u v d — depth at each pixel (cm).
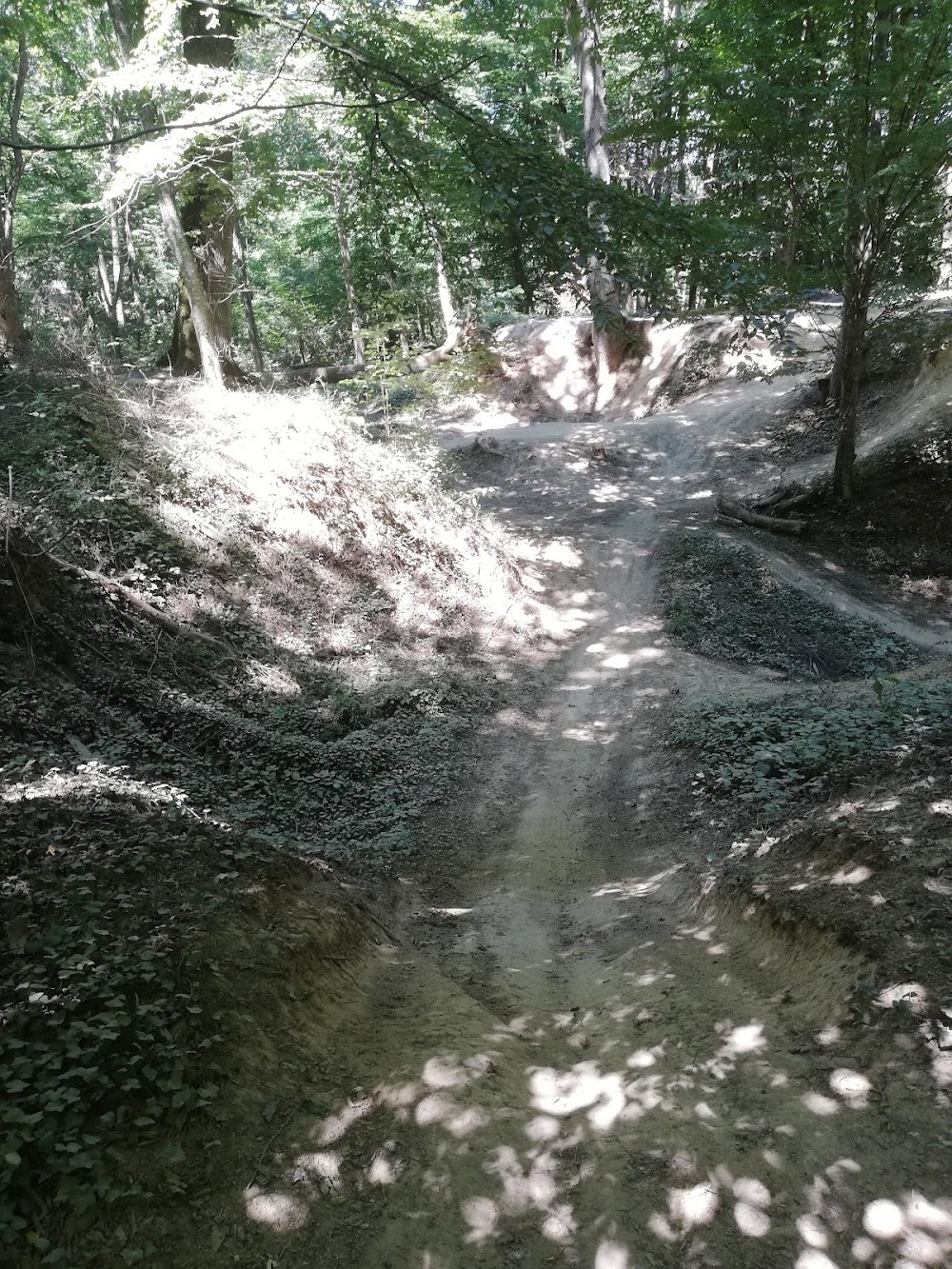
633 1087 452
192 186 2180
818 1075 425
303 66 904
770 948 575
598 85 3338
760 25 1730
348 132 1823
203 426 1798
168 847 624
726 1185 369
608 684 1691
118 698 1057
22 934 471
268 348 5122
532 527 2659
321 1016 510
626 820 1086
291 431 1914
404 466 2114
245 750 1095
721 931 645
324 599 1638
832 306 3594
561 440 3500
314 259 4894
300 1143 398
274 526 1689
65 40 3112
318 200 3547
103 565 1298
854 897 552
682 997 555
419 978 612
